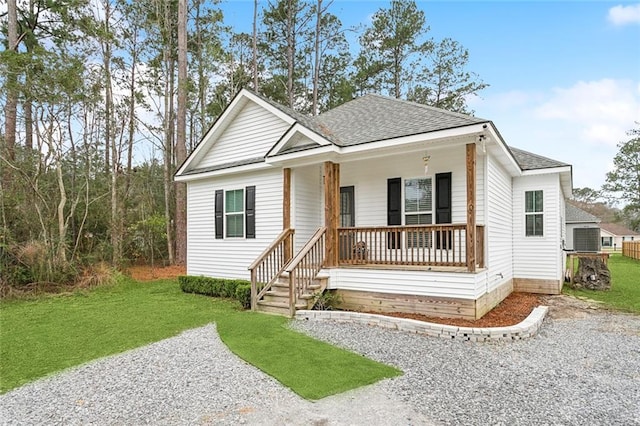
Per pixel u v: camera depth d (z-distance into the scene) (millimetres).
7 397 3977
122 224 15219
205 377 4414
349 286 8078
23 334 6434
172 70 20516
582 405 3670
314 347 5398
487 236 7734
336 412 3488
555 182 10461
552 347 5574
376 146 7570
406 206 9125
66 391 4102
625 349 5504
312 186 10039
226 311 8094
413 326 6129
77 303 9367
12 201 11500
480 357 5059
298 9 23516
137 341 5953
